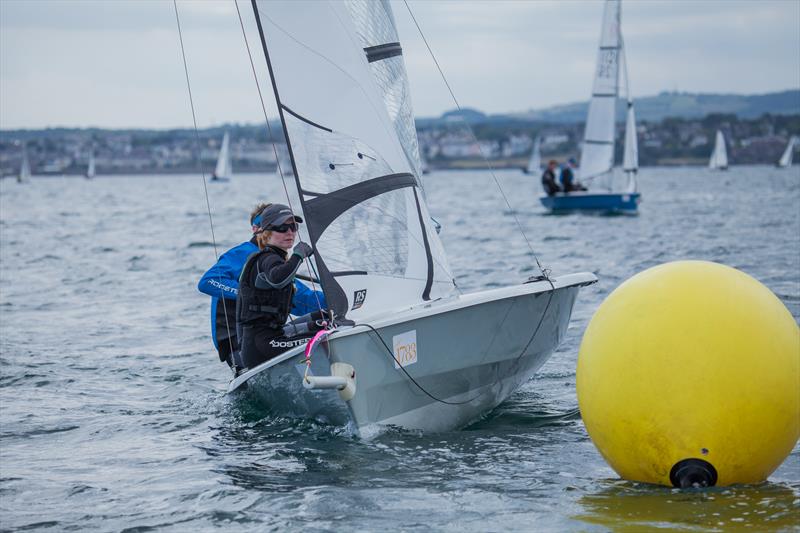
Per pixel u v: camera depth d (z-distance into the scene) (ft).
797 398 22.57
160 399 36.68
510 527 21.35
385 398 28.96
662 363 22.50
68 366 43.09
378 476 25.72
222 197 318.86
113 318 57.77
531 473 25.77
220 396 36.81
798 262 74.08
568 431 30.71
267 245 32.04
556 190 153.79
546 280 34.19
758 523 20.79
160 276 80.48
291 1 30.35
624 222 132.77
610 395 23.26
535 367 35.55
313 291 35.81
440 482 25.05
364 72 31.63
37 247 110.83
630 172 155.12
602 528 20.90
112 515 23.38
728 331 22.33
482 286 67.67
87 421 33.30
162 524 22.63
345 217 30.37
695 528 20.58
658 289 23.31
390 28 36.19
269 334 31.86
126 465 27.81
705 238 101.71
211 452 28.86
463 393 31.32
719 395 22.12
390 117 34.32
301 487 24.99
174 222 164.25
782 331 22.65
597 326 24.08
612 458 24.04
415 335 28.91
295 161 29.96
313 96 30.45
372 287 30.55
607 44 156.76
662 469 23.18
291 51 30.30
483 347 31.22
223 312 36.60
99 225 157.38
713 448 22.40
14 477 26.76
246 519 22.66
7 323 55.62
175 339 50.52
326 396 28.94
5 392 37.96
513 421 32.30
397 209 31.53
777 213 147.95
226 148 505.66
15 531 22.41
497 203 220.64
